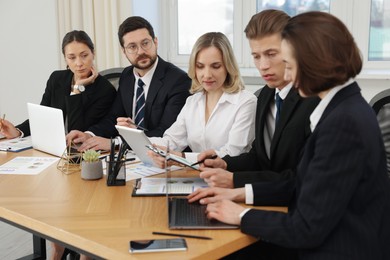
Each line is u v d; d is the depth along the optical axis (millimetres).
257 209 1396
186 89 2656
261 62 1829
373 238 1279
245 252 1734
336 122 1244
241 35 4016
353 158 1218
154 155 1989
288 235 1291
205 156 1925
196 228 1386
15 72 4723
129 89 2785
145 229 1392
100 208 1573
